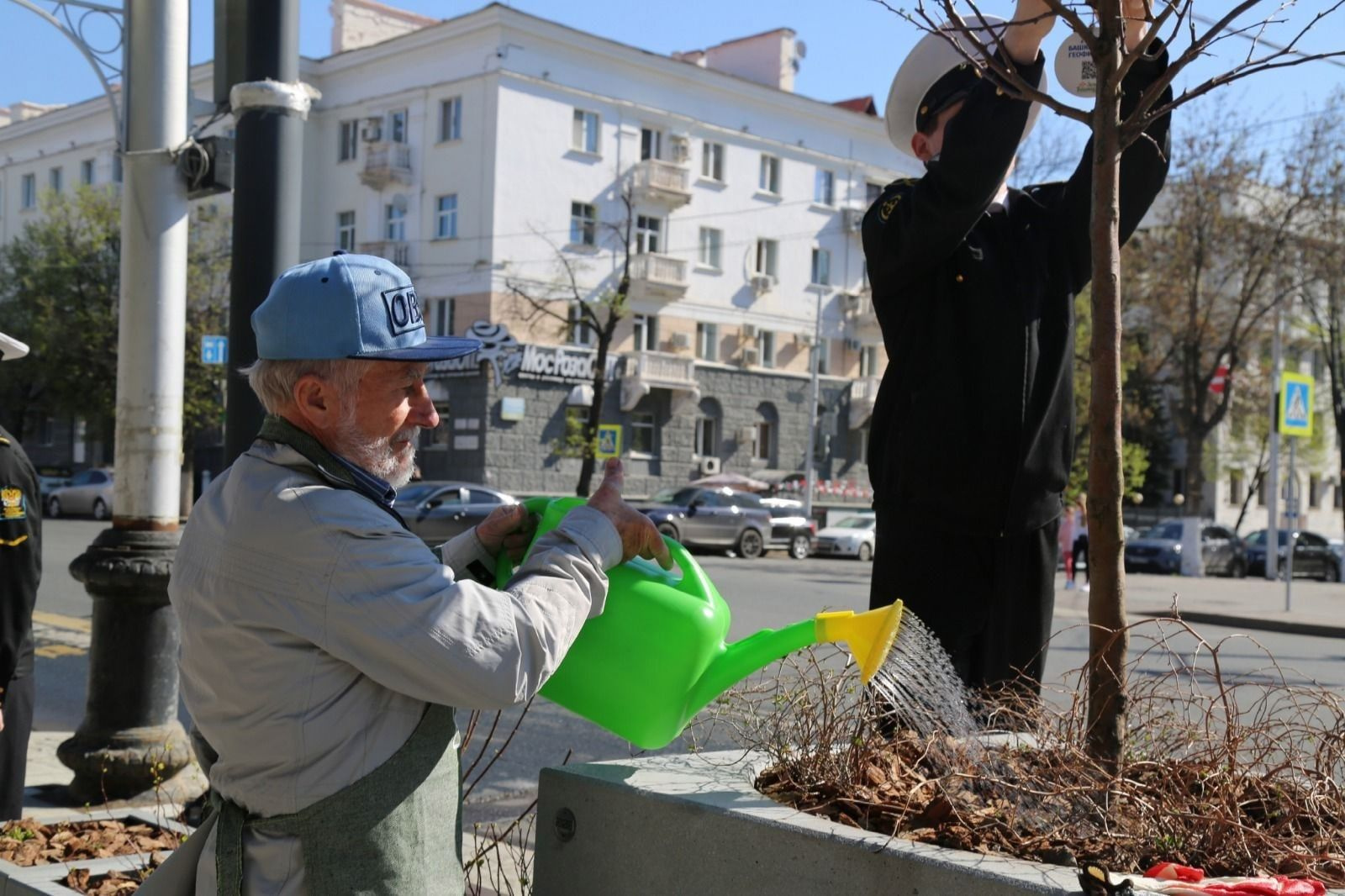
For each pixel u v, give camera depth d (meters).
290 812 1.85
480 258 32.38
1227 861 2.09
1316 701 2.83
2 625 3.83
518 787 5.88
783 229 38.56
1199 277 29.05
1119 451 2.49
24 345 4.27
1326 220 27.41
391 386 1.99
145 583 5.30
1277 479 28.20
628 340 35.12
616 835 2.34
